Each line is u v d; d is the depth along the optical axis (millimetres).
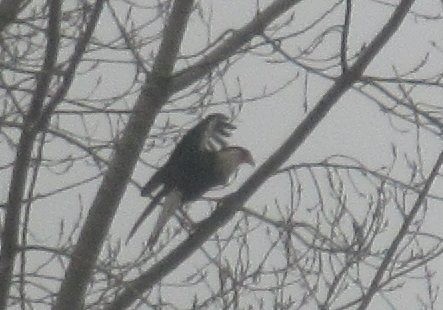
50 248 9750
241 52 11609
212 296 11031
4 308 9859
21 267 9789
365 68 11117
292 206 11438
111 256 11336
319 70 11109
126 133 10977
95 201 10766
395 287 10445
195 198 12984
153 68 11234
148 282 10836
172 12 11383
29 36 11141
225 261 11336
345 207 11445
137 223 11914
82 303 10344
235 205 11359
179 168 12641
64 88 9367
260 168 11406
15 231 9859
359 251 10570
